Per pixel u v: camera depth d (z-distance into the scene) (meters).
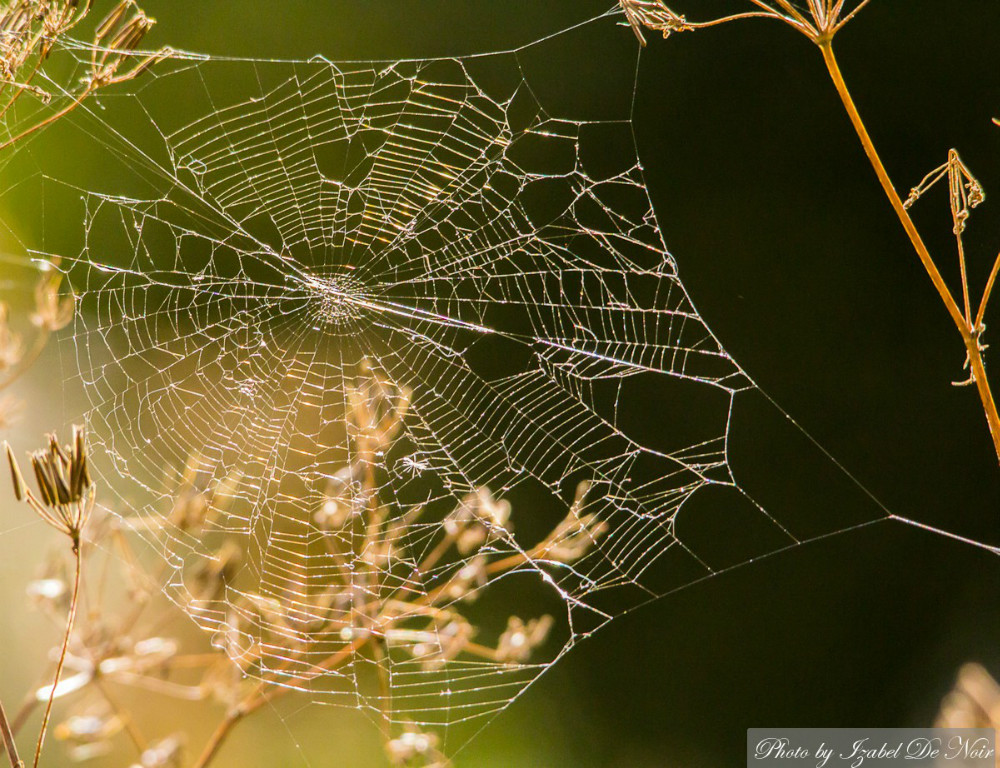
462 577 0.76
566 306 1.00
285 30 1.35
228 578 0.75
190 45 1.29
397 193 0.95
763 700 1.36
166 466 0.93
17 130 1.05
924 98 1.42
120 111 1.09
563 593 0.84
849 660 1.39
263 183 0.93
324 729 1.02
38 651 0.92
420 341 1.04
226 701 0.74
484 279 1.02
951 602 1.38
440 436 0.97
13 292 0.96
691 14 1.41
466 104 0.87
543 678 1.29
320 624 0.76
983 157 1.40
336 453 0.97
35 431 0.92
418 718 0.99
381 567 0.88
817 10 0.69
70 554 0.74
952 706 0.65
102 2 1.20
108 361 1.00
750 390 1.42
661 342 1.00
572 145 1.07
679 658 1.38
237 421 0.98
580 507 0.86
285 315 1.05
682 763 1.29
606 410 1.24
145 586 0.74
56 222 1.13
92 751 0.72
